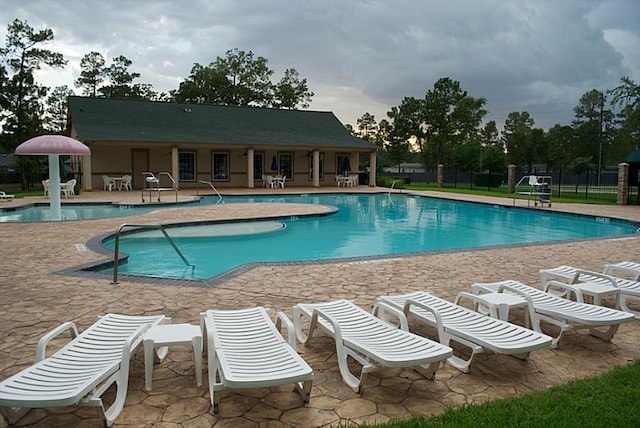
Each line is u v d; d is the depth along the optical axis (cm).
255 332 333
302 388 291
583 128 6656
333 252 1012
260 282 593
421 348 308
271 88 4250
